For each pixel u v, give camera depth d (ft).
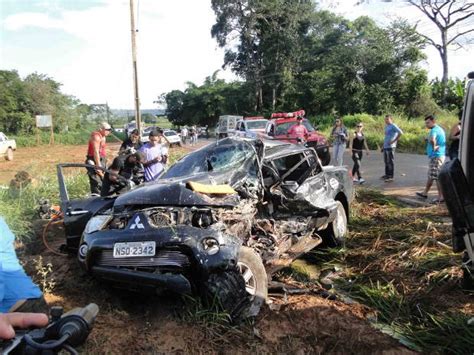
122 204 14.73
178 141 99.25
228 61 170.60
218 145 18.84
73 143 160.25
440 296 14.29
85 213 17.74
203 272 12.58
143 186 16.05
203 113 202.18
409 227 21.38
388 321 13.10
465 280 13.10
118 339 11.88
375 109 114.52
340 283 16.20
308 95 141.18
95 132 29.22
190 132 129.90
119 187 21.88
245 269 13.53
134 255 13.05
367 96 116.16
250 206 15.88
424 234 19.70
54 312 4.05
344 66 120.67
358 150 37.52
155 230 13.16
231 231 14.47
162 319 13.00
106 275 13.43
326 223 19.20
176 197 14.11
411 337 12.02
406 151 63.05
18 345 3.85
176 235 12.87
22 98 160.04
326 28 154.61
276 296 15.06
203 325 12.33
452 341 11.64
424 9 117.50
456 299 14.07
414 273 16.17
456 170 9.92
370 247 19.51
